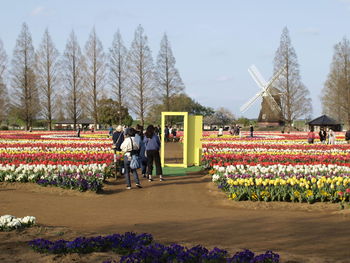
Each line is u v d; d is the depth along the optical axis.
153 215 9.41
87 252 6.06
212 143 31.19
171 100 71.62
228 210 10.02
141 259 5.39
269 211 9.83
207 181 14.84
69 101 71.94
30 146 26.53
